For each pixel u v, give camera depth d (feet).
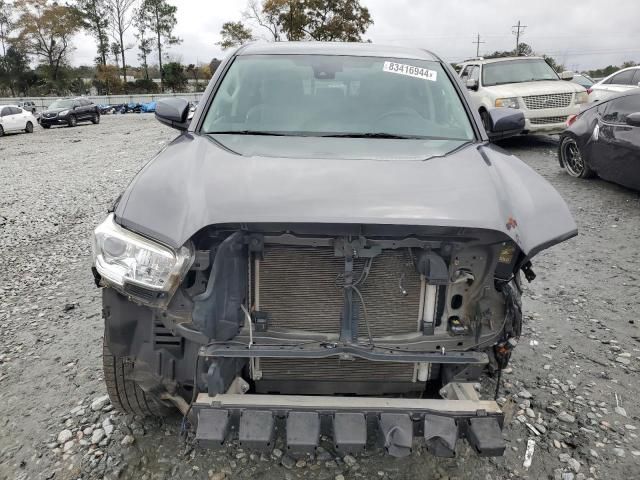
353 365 7.82
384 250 7.43
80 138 68.69
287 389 7.97
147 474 8.33
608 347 12.10
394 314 7.59
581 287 15.40
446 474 8.31
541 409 9.84
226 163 8.38
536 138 43.16
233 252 7.19
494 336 7.54
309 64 11.91
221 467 8.43
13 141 70.23
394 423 6.78
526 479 8.22
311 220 6.81
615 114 24.72
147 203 7.57
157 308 7.25
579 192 25.62
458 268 7.55
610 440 9.05
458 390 7.63
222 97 11.12
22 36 218.59
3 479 8.30
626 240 19.15
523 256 7.57
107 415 9.70
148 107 155.63
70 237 21.36
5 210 26.40
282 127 10.32
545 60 41.57
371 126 10.41
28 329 13.26
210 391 7.05
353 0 147.84
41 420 9.67
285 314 7.56
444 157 8.92
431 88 11.46
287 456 8.64
